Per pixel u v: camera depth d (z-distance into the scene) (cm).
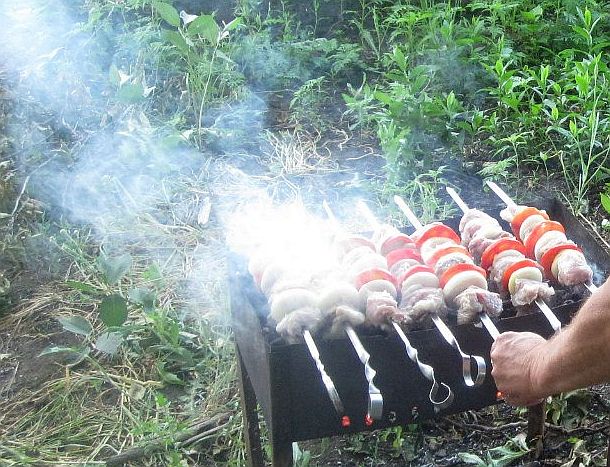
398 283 122
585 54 244
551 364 98
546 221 126
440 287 120
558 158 214
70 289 183
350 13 284
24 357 169
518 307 119
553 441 145
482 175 210
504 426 147
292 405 117
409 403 120
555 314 118
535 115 216
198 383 160
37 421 156
